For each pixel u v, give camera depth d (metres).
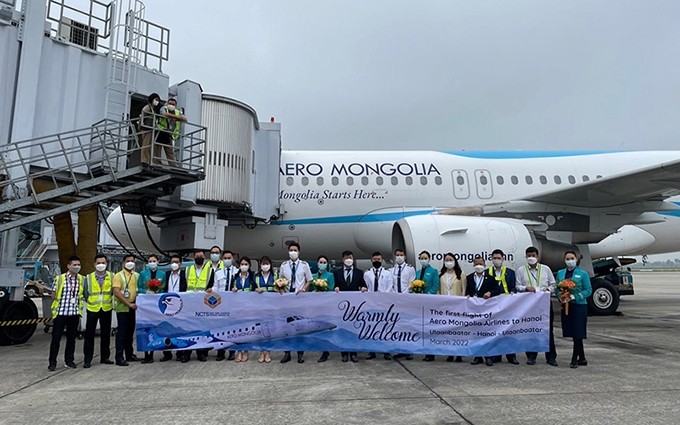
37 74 8.91
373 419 4.46
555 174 14.06
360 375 6.36
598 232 12.91
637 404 4.91
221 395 5.34
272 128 12.77
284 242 13.38
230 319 7.45
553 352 7.07
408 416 4.55
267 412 4.69
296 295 7.50
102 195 8.28
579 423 4.32
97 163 9.36
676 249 16.06
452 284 7.90
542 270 7.46
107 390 5.60
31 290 27.05
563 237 12.67
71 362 7.00
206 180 10.66
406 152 14.30
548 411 4.68
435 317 7.34
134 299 7.47
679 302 20.11
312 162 13.65
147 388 5.68
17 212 9.12
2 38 8.74
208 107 10.89
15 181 7.76
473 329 7.23
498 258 7.55
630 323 12.13
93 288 7.14
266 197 12.56
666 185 11.02
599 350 8.18
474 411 4.70
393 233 11.79
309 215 13.23
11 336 9.13
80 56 9.59
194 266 7.99
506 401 5.05
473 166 13.99
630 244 14.94
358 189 13.37
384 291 7.79
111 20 9.88
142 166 8.45
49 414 4.65
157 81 10.34
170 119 9.27
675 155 15.04
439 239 10.65
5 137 8.68
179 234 11.37
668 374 6.34
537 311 7.14
